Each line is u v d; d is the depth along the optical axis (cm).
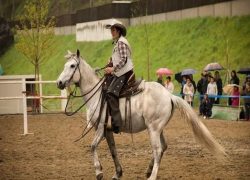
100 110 941
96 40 4409
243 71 2189
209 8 3275
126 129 949
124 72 941
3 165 1127
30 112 2662
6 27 6122
